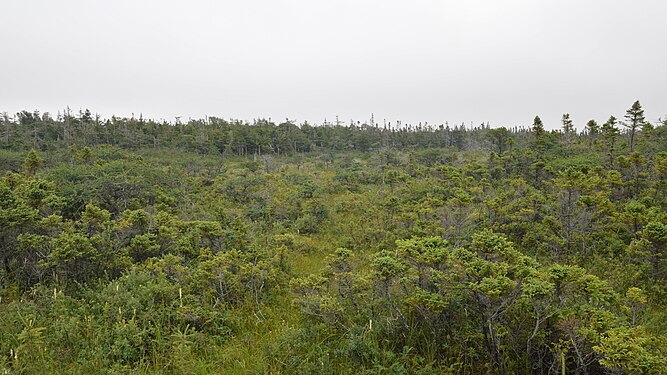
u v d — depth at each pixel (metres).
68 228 8.27
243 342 5.93
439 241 5.91
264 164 31.08
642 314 5.98
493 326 5.08
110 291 6.55
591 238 9.66
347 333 5.86
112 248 8.22
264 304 7.18
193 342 5.55
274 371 5.17
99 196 12.39
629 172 13.59
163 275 7.03
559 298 5.10
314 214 14.22
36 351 5.13
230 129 43.75
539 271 5.28
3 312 5.93
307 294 6.86
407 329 5.71
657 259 7.75
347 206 15.58
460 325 5.53
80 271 7.39
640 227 9.08
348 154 40.78
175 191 15.36
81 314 6.10
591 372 4.69
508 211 11.47
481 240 5.51
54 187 11.66
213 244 9.39
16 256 7.74
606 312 4.74
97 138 34.59
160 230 9.00
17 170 17.36
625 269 7.96
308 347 5.64
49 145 31.69
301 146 46.38
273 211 14.45
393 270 5.65
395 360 5.25
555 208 11.30
